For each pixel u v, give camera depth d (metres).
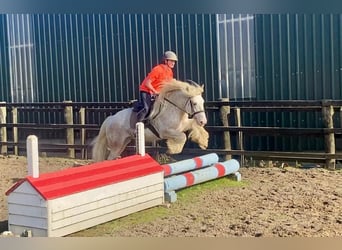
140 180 3.55
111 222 3.32
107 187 3.29
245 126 5.34
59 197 2.97
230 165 4.43
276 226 3.17
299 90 5.13
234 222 3.28
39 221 2.95
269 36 5.18
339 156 4.73
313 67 5.09
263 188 4.19
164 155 5.34
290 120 5.20
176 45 5.49
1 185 4.50
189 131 4.62
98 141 4.84
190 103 4.31
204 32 5.38
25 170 5.17
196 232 3.09
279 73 5.17
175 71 5.49
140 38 5.64
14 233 3.04
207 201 3.82
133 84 5.70
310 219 3.32
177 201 3.84
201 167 4.40
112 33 5.75
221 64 5.34
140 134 3.84
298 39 5.11
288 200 3.80
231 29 5.30
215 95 5.38
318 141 5.14
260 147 5.31
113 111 5.68
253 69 5.25
